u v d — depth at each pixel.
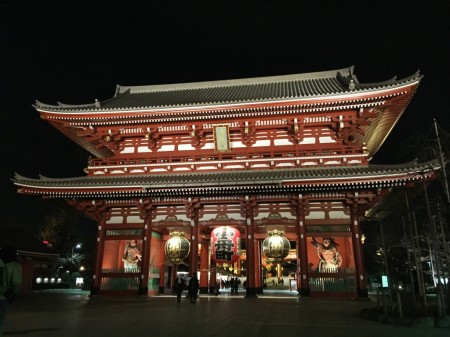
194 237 26.92
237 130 29.80
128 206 28.44
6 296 7.59
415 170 22.00
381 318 13.84
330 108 27.14
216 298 25.20
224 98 34.19
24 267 42.12
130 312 17.14
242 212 26.98
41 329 11.98
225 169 28.70
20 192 28.03
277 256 25.12
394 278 35.00
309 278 24.52
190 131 29.97
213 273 32.94
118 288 26.84
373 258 51.19
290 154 28.67
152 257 28.84
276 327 12.25
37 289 54.06
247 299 24.25
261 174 26.78
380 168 24.55
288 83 39.25
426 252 31.41
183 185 25.73
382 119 30.19
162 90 42.44
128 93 42.28
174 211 28.05
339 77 36.50
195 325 12.68
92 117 29.48
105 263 27.92
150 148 31.14
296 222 26.11
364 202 25.36
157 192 26.47
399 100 26.94
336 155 27.39
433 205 18.22
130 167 29.84
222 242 25.53
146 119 29.23
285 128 29.27
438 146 14.75
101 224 28.41
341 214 25.73
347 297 23.72
